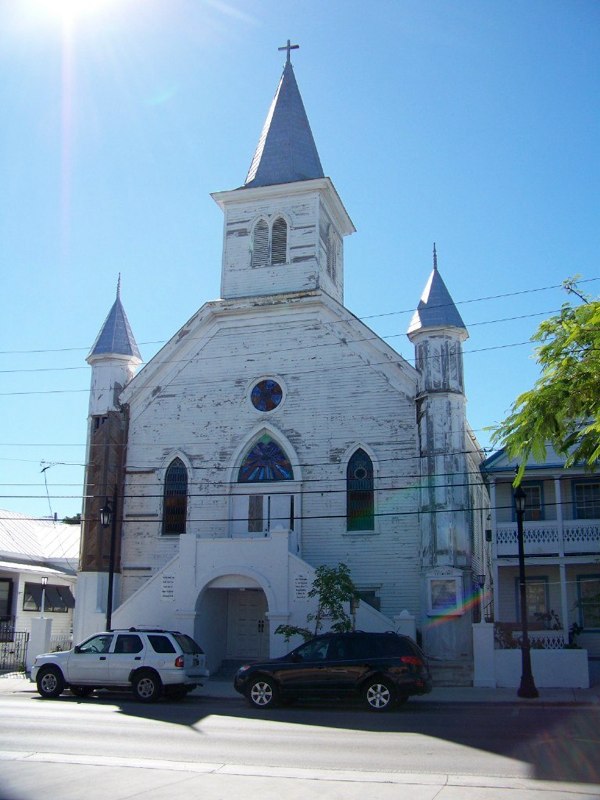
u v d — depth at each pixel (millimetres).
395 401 31828
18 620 39281
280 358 33719
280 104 38969
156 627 29812
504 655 25734
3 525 43938
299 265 35312
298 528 31578
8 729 15664
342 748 13633
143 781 10852
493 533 32219
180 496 33688
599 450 15188
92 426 34688
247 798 9805
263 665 20406
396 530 30609
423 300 32094
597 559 30984
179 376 34812
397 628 27266
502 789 10352
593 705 21031
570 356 15219
